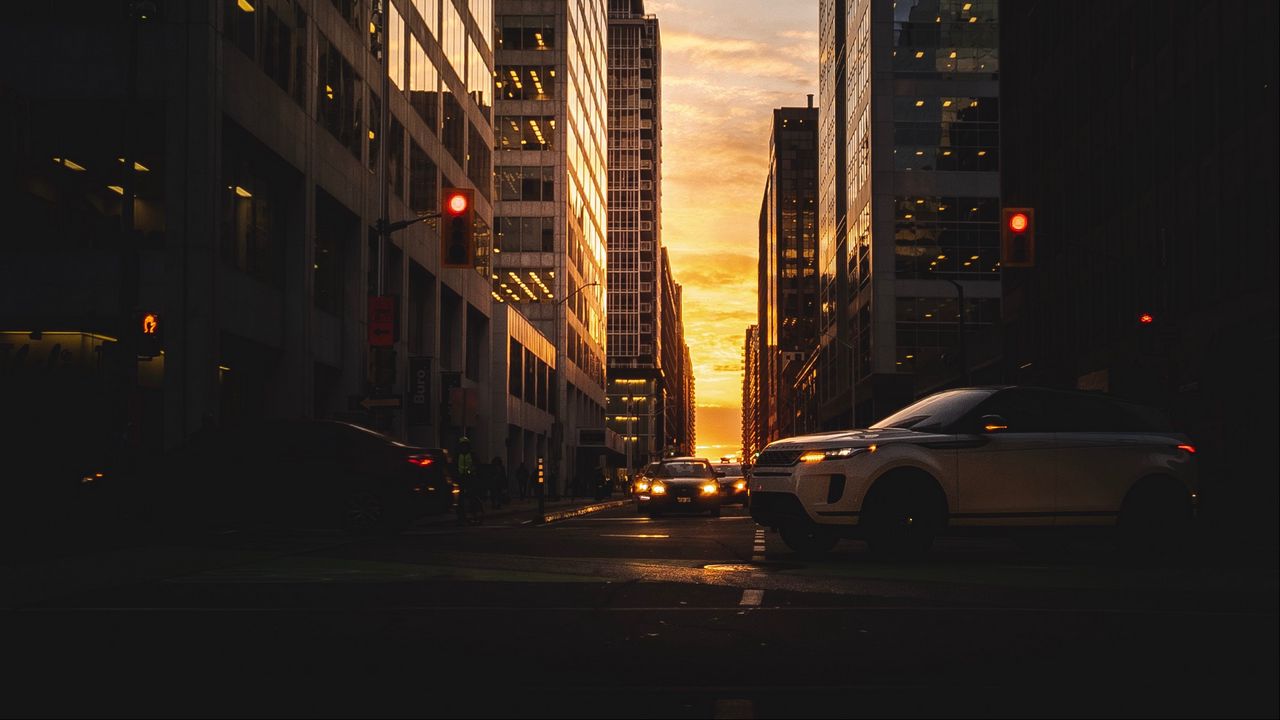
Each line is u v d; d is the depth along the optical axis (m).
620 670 5.94
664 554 13.41
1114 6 41.66
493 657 6.32
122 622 7.65
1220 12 32.81
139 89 26.56
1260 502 27.67
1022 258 23.16
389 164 43.19
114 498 19.03
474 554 13.41
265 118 30.28
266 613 8.04
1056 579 10.09
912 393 76.25
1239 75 31.59
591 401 104.62
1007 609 8.05
